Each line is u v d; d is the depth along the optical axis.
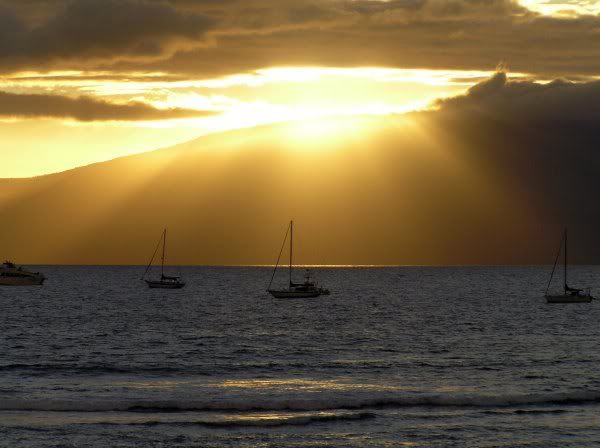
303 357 134.25
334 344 157.00
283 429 82.50
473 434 81.06
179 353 140.38
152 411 89.50
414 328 197.62
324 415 86.12
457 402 93.44
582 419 86.81
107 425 82.94
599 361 127.81
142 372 116.12
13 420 84.31
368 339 167.75
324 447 77.00
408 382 108.06
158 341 162.50
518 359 130.50
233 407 91.19
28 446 75.75
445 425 84.12
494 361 127.94
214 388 102.62
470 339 167.50
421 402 93.19
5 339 165.50
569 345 154.38
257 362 127.19
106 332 183.50
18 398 93.94
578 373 115.31
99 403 90.50
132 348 149.00
